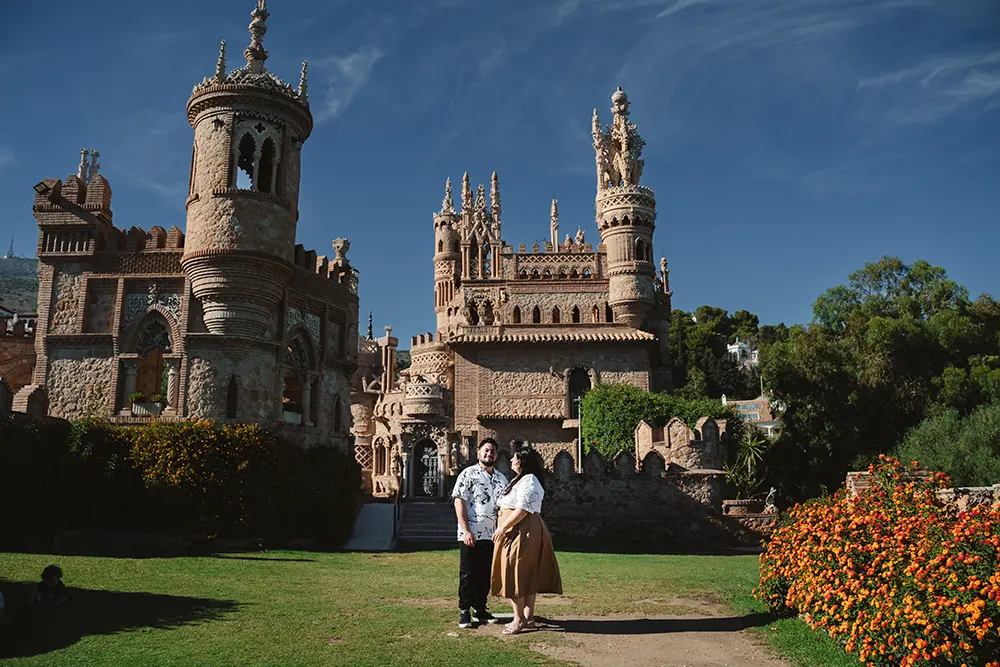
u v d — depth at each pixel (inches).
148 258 1253.1
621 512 1365.7
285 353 1296.8
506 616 461.4
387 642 388.5
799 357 2161.7
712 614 500.7
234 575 684.7
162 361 1438.2
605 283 2117.4
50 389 1221.7
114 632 411.8
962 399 2119.8
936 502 465.1
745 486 1830.7
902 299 2733.8
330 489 1213.7
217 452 1053.8
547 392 1993.1
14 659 353.1
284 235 1232.2
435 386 2133.4
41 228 1270.9
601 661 358.3
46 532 956.0
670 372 2300.7
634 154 2139.5
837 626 389.4
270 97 1237.7
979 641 304.0
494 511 443.5
